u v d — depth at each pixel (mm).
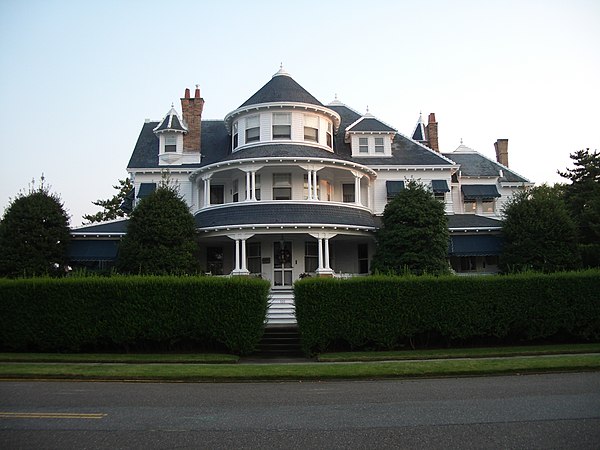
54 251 30812
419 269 29688
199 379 15633
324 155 34125
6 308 21250
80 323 21156
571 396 12195
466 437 8781
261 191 34438
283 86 36406
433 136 43469
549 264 30875
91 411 11062
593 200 41906
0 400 12367
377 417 10312
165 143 38375
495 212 40812
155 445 8492
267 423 9906
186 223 30578
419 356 19828
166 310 21281
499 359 18484
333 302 21406
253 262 34062
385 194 37844
